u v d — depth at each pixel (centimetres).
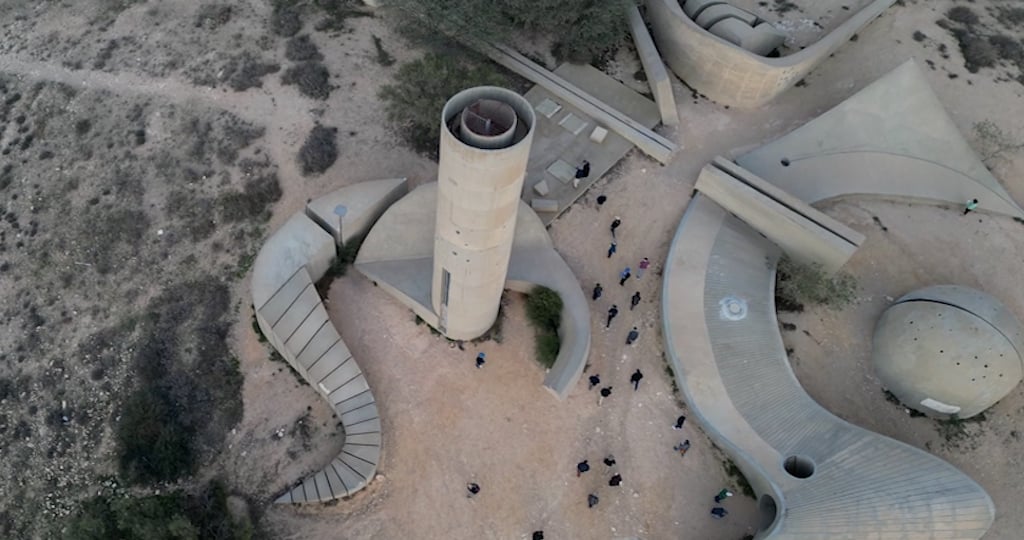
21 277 3316
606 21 3897
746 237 3403
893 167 3594
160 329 3136
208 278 3238
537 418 2977
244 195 3378
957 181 3556
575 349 3000
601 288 3281
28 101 3816
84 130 3647
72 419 3002
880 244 3450
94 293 3247
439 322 3105
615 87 3975
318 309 2953
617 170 3619
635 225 3459
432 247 3241
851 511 2527
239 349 3098
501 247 2623
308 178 3444
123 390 3034
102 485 2852
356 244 3259
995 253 3422
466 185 2284
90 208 3419
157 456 2853
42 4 4278
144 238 3331
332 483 2756
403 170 3503
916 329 2916
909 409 3038
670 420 2992
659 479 2866
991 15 4300
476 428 2938
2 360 3144
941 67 3981
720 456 2928
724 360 3027
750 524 2783
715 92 3938
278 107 3631
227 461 2888
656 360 3127
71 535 2586
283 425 2952
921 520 2481
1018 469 2891
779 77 3750
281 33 3925
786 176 3553
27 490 2888
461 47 3900
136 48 3922
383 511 2762
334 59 3825
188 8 4072
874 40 4109
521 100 2253
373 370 3038
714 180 3400
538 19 3891
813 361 3133
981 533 2483
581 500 2812
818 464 2703
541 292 3155
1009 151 3688
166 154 3512
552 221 3419
